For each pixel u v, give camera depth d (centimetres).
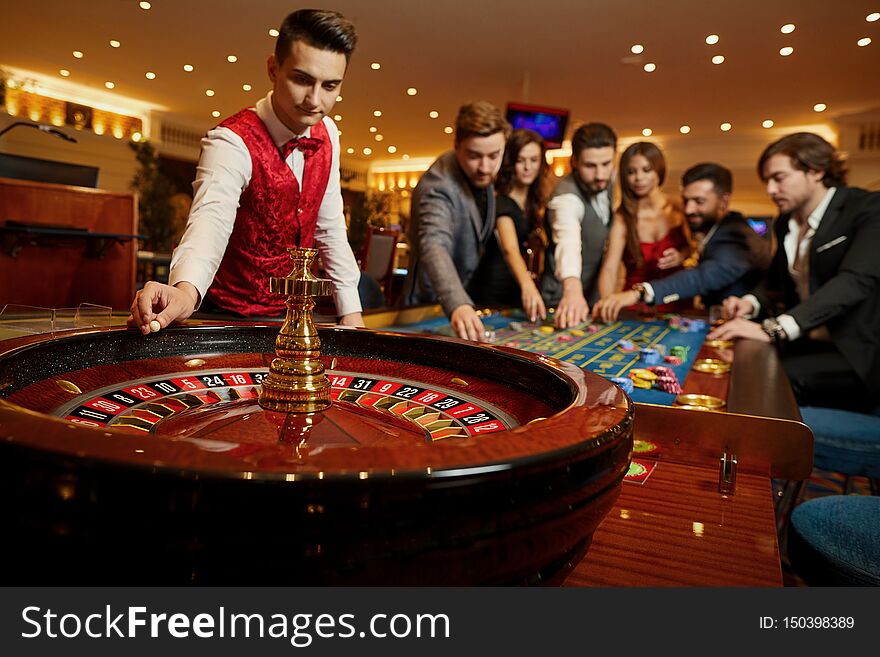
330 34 174
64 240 474
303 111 186
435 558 46
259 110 198
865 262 288
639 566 83
